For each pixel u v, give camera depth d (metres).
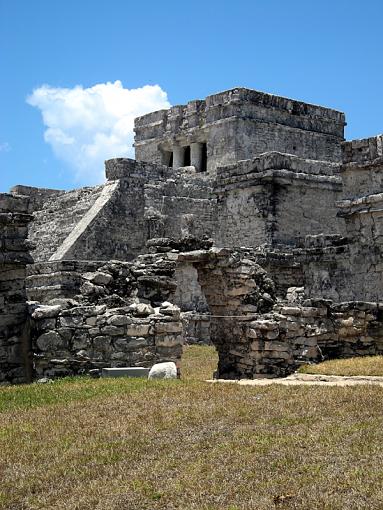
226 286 18.47
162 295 17.67
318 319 18.00
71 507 7.43
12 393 12.88
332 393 11.64
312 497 7.13
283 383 13.77
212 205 36.47
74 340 14.98
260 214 31.14
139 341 15.08
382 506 6.78
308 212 31.78
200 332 27.36
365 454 8.26
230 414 10.45
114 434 9.77
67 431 10.05
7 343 15.48
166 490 7.66
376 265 22.05
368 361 16.62
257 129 40.34
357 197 22.38
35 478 8.35
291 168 31.45
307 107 42.75
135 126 46.69
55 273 27.20
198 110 42.53
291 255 28.41
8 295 15.60
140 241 33.72
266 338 17.39
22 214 15.73
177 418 10.33
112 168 34.97
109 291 17.05
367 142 22.16
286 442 8.91
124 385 13.06
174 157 43.97
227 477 7.89
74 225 33.81
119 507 7.34
